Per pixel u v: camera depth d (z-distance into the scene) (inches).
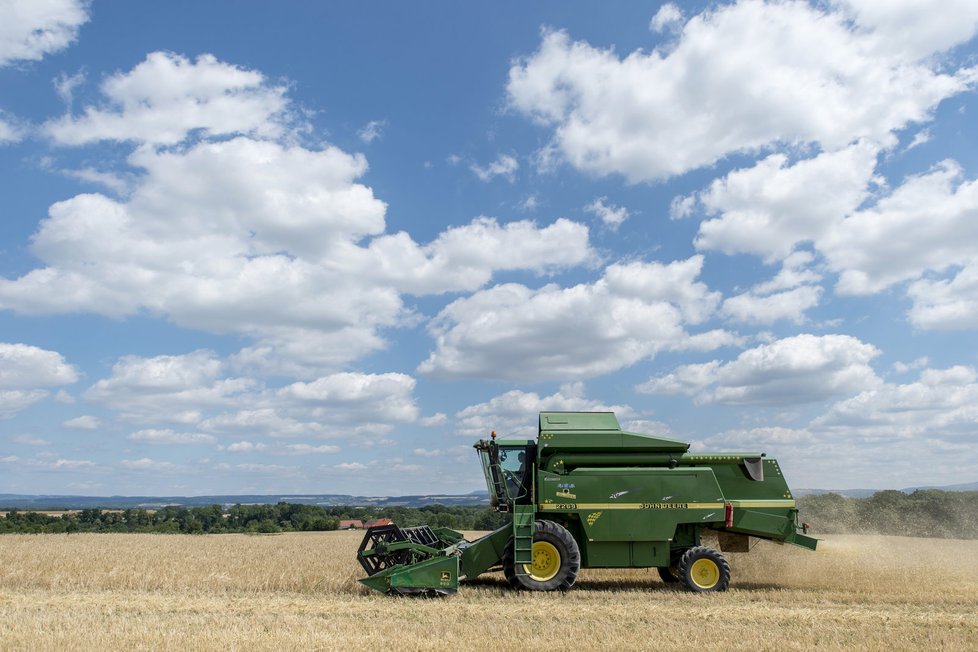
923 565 776.9
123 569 722.8
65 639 369.4
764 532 634.8
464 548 610.5
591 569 735.7
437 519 2185.0
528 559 581.6
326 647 365.4
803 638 402.6
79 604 506.9
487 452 674.8
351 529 2512.3
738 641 393.4
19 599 530.9
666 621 450.6
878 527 1366.9
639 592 580.1
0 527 2299.5
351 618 457.1
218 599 539.8
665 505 617.0
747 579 673.6
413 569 557.9
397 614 473.1
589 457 635.5
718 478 642.8
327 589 605.6
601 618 459.5
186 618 447.2
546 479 618.5
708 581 595.5
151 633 388.8
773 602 537.3
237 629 407.8
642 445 635.5
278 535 1744.6
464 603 520.7
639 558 613.9
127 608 491.5
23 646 354.0
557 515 625.9
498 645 377.1
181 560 840.9
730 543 668.7
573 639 393.7
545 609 490.3
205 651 352.8
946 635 414.0
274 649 358.0
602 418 656.4
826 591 601.0
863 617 470.6
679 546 630.5
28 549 1010.1
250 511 2829.7
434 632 411.8
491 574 708.7
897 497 1446.9
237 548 1111.0
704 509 617.6
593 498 615.2
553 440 631.8
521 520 591.5
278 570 728.3
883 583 649.0
